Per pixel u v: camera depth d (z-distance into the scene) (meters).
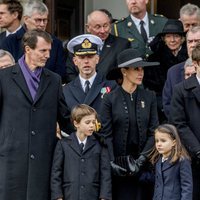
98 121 23.81
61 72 27.67
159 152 23.31
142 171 23.72
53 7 33.22
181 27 27.30
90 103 25.28
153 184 24.12
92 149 23.17
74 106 24.27
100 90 25.44
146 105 24.34
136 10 28.83
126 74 24.34
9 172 22.45
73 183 22.83
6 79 22.69
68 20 34.19
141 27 29.00
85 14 34.84
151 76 27.20
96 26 27.64
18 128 22.48
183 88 24.06
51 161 22.97
